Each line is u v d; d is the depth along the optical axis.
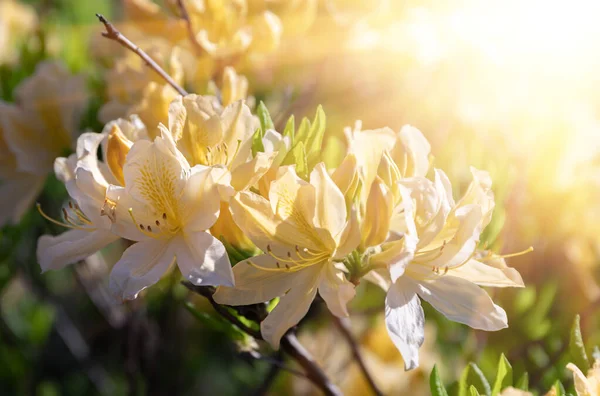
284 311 0.40
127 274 0.40
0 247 0.62
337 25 0.60
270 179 0.40
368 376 0.54
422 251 0.41
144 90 0.48
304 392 0.59
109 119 0.53
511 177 0.54
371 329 0.59
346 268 0.40
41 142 0.58
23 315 0.79
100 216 0.41
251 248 0.42
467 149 0.60
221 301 0.40
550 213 0.57
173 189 0.40
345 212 0.39
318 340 0.61
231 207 0.40
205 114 0.41
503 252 0.55
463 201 0.41
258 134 0.43
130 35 0.59
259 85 0.61
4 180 0.59
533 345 0.55
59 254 0.42
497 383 0.41
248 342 0.46
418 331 0.40
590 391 0.38
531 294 0.54
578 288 0.56
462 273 0.42
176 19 0.53
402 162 0.41
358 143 0.42
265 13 0.53
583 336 0.55
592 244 0.57
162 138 0.40
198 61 0.52
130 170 0.40
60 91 0.58
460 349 0.58
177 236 0.40
